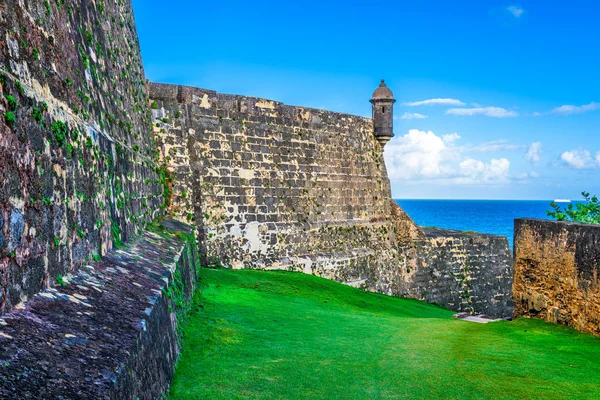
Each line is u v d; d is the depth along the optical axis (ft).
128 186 34.37
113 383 11.91
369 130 100.68
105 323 15.48
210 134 72.02
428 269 101.45
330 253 87.86
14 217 13.61
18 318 12.96
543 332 41.88
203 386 24.17
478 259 106.32
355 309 62.59
